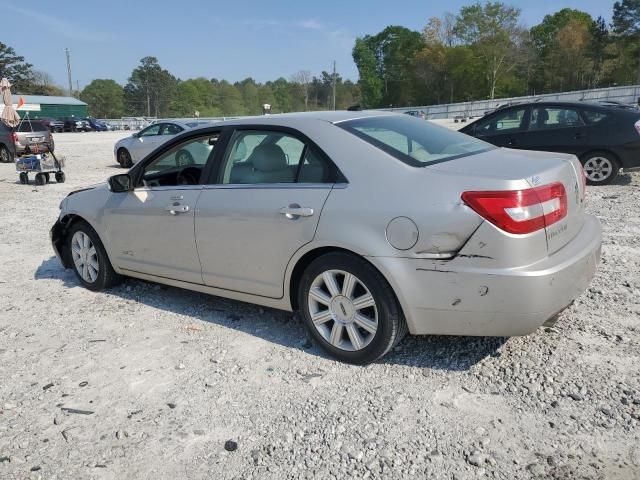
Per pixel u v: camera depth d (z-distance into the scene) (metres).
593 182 9.48
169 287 5.22
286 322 4.26
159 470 2.67
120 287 5.28
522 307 2.93
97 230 4.92
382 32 102.50
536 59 86.12
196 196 4.13
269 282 3.78
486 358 3.52
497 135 10.06
